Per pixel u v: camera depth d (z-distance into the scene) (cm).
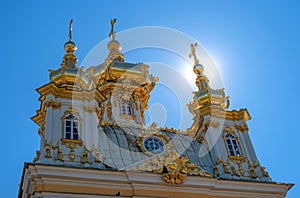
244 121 5119
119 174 4050
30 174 3850
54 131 4322
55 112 4491
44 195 3738
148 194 4025
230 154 4753
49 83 4619
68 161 4084
